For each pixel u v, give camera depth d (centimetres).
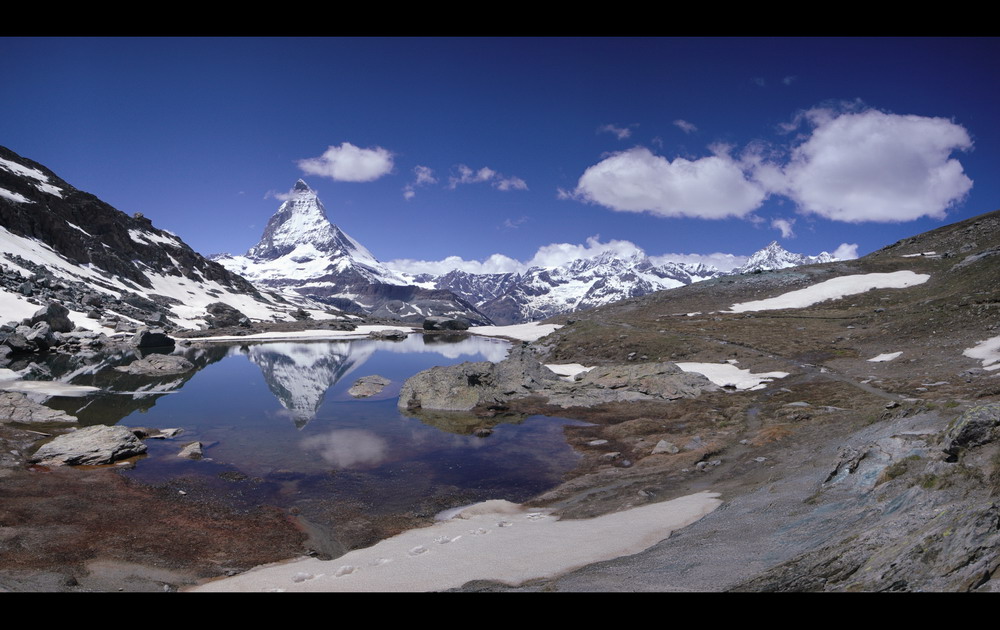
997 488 1243
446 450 3684
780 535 1620
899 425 2359
